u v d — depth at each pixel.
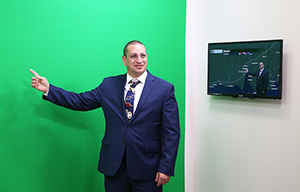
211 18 2.79
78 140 2.37
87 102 2.14
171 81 2.91
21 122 2.10
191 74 3.01
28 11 2.08
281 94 2.28
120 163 2.00
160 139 2.12
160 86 2.07
